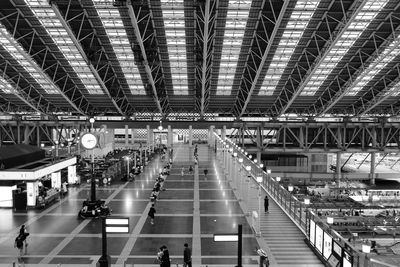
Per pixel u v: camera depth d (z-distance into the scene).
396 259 23.83
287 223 30.92
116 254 24.27
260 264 21.48
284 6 38.69
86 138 32.72
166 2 40.41
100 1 40.53
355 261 19.19
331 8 41.97
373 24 44.59
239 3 40.84
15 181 37.56
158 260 22.50
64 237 27.55
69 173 47.12
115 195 41.41
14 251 24.86
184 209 35.31
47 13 42.94
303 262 23.20
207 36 42.50
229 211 34.66
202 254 24.27
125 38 46.59
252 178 48.56
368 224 34.62
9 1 41.34
